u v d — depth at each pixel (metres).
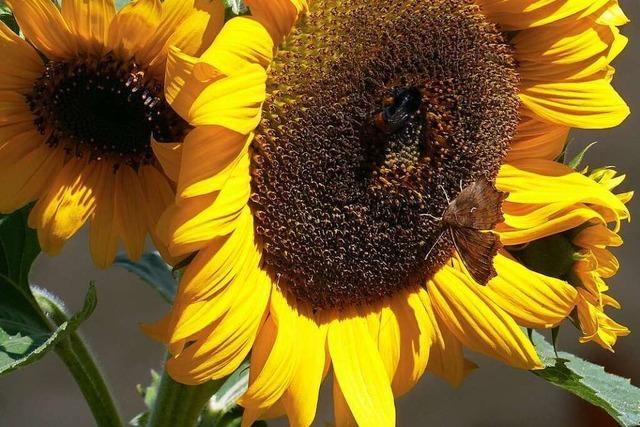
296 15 0.64
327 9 0.65
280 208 0.65
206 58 0.60
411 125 0.68
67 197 0.62
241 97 0.61
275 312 0.65
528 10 0.69
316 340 0.67
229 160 0.61
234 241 0.63
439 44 0.68
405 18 0.67
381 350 0.68
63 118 0.62
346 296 0.68
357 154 0.66
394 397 0.69
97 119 0.62
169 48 0.60
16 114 0.62
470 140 0.69
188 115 0.60
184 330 0.62
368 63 0.66
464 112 0.69
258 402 0.64
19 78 0.62
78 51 0.62
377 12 0.66
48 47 0.62
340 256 0.67
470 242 0.66
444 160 0.69
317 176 0.66
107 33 0.61
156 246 0.63
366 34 0.66
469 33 0.69
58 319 0.69
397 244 0.68
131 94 0.62
